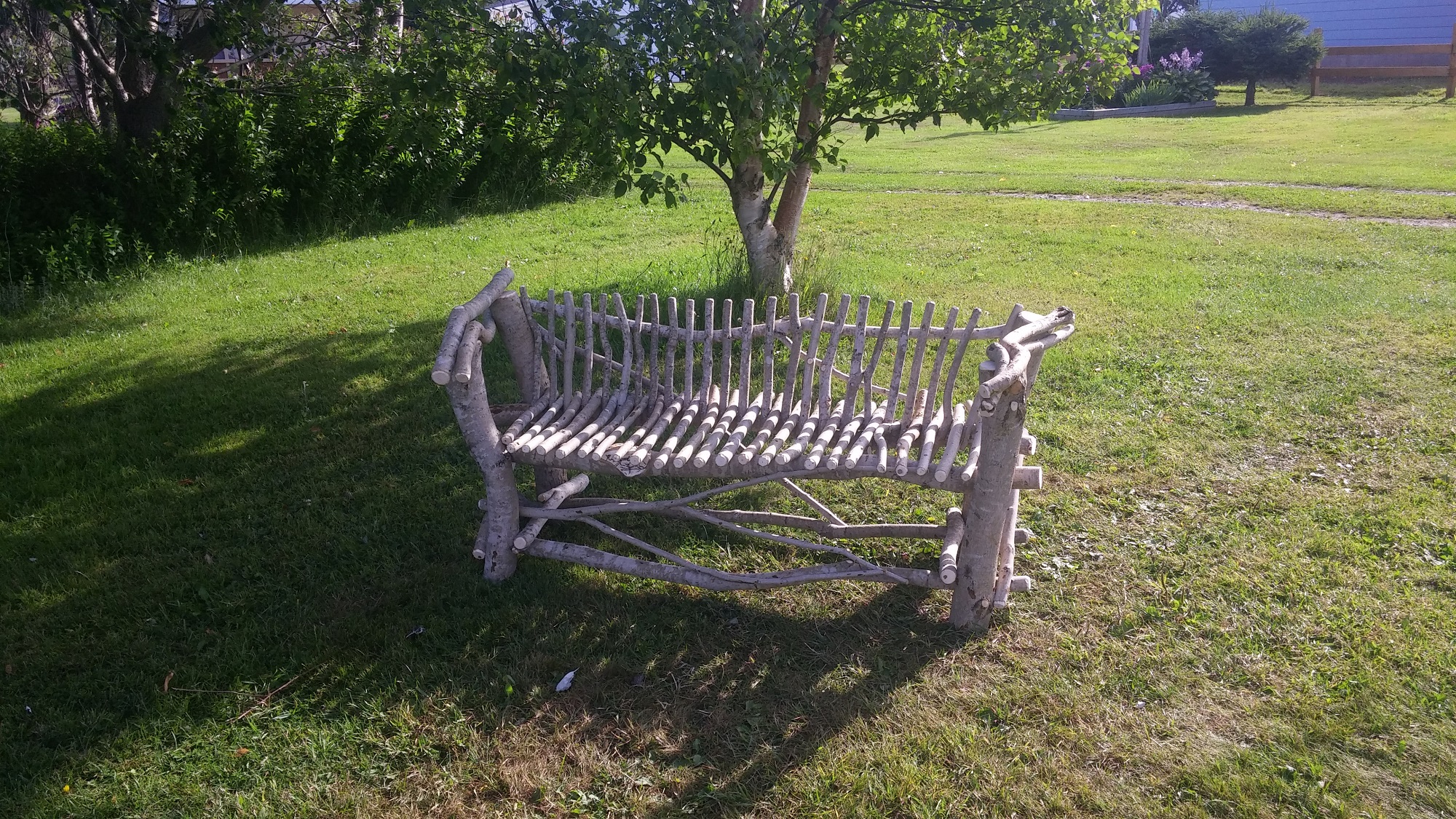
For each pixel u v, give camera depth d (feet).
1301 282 24.68
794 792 8.86
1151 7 22.94
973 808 8.61
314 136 38.01
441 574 12.50
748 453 10.62
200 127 35.24
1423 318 21.04
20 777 9.37
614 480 15.23
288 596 12.23
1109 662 10.46
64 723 10.02
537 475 13.42
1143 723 9.52
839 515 13.96
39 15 48.67
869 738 9.48
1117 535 13.00
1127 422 16.55
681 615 11.59
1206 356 19.52
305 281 30.01
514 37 18.52
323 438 17.08
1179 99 77.46
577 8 17.48
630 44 17.88
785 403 11.82
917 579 11.02
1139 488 14.25
